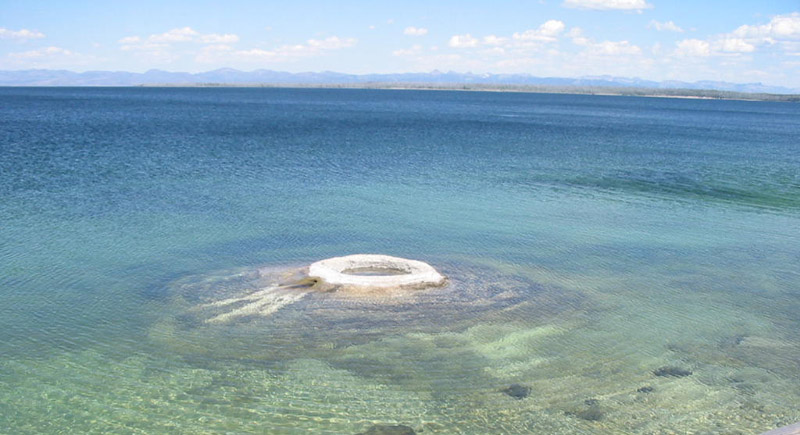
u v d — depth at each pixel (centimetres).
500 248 1645
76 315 1110
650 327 1133
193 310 1141
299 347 998
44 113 7244
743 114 13088
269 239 1666
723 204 2377
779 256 1647
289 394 856
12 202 2005
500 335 1068
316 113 8762
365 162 3259
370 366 941
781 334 1121
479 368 947
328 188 2466
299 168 2973
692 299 1293
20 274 1327
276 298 1205
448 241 1702
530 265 1498
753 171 3375
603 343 1053
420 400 851
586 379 925
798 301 1302
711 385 919
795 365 993
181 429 767
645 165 3519
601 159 3747
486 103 15775
